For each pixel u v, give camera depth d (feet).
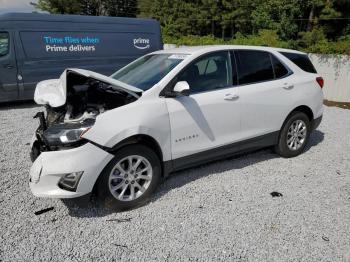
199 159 13.39
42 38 28.81
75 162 10.39
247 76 14.67
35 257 9.21
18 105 29.91
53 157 10.46
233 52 14.49
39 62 28.78
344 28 50.78
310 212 11.60
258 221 11.00
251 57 15.03
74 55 30.60
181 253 9.43
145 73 13.73
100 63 32.19
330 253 9.51
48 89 12.29
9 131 21.43
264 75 15.30
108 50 32.60
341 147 18.72
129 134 11.07
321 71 39.88
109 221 10.96
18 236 10.11
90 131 10.52
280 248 9.70
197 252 9.48
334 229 10.64
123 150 11.23
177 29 123.13
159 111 11.85
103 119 10.78
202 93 13.16
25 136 20.34
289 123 16.15
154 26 35.76
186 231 10.44
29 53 28.25
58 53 29.68
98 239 10.03
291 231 10.50
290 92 15.90
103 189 11.07
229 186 13.43
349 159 16.81
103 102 12.12
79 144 10.59
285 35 49.52
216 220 11.03
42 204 12.01
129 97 11.93
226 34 121.29
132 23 34.19
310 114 17.19
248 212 11.53
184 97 12.60
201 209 11.69
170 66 13.21
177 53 14.14
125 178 11.51
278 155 16.96
